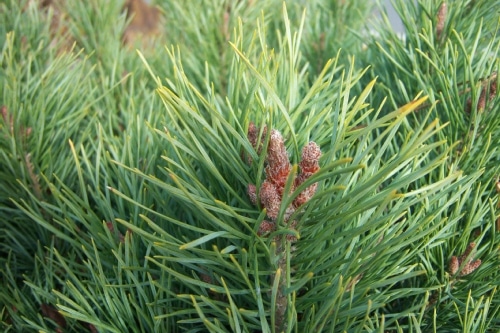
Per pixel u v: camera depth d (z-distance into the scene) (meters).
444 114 0.39
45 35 0.54
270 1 0.57
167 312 0.34
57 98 0.43
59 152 0.43
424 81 0.41
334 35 0.56
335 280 0.32
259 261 0.32
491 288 0.35
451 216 0.35
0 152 0.41
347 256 0.33
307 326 0.32
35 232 0.43
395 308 0.36
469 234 0.35
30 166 0.41
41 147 0.42
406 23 0.42
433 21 0.42
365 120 0.40
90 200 0.42
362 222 0.33
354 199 0.30
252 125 0.31
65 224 0.38
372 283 0.32
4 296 0.36
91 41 0.60
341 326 0.33
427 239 0.33
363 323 0.29
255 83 0.30
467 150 0.37
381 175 0.28
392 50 0.41
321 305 0.33
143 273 0.34
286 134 0.32
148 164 0.36
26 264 0.42
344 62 0.49
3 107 0.41
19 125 0.41
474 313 0.31
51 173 0.41
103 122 0.47
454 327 0.35
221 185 0.32
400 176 0.32
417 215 0.33
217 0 0.55
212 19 0.55
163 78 0.54
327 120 0.35
